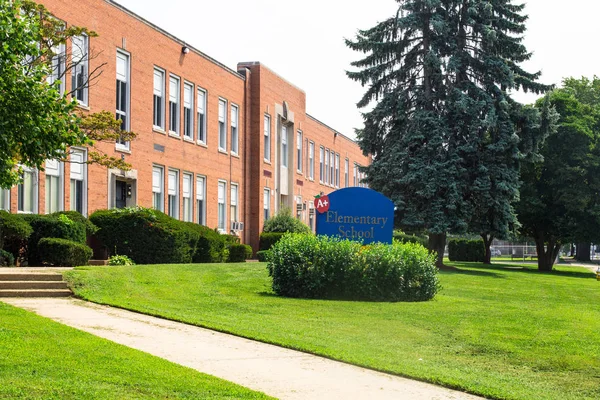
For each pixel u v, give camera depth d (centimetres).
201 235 2919
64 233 2120
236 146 3850
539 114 3744
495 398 850
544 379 1009
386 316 1506
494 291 2323
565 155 4675
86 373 773
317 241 1864
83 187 2498
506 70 3656
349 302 1719
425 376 927
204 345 1066
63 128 1170
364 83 3812
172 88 3155
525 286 2695
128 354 909
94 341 980
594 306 2003
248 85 3988
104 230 2481
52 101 1140
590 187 4725
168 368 848
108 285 1630
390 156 3666
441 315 1549
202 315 1398
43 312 1280
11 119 1099
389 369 957
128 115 2770
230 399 720
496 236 3747
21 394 665
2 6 1125
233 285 1972
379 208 2111
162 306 1480
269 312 1505
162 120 3061
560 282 3173
